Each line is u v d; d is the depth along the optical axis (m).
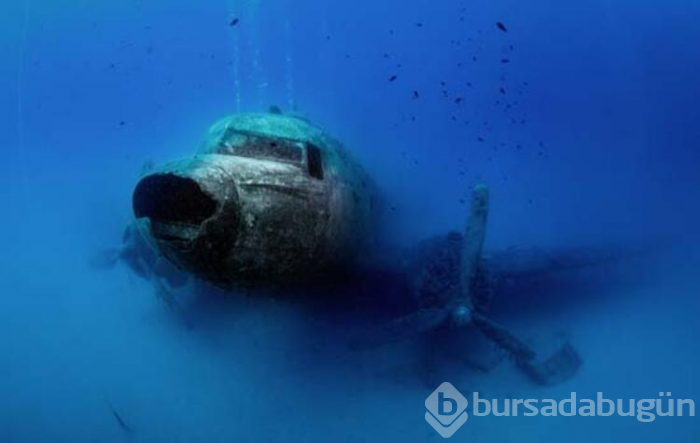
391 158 8.08
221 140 4.36
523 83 8.45
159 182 3.54
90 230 8.52
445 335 6.47
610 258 6.74
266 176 4.00
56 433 6.37
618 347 6.39
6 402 6.68
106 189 8.87
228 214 3.62
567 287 6.89
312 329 6.72
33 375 6.95
